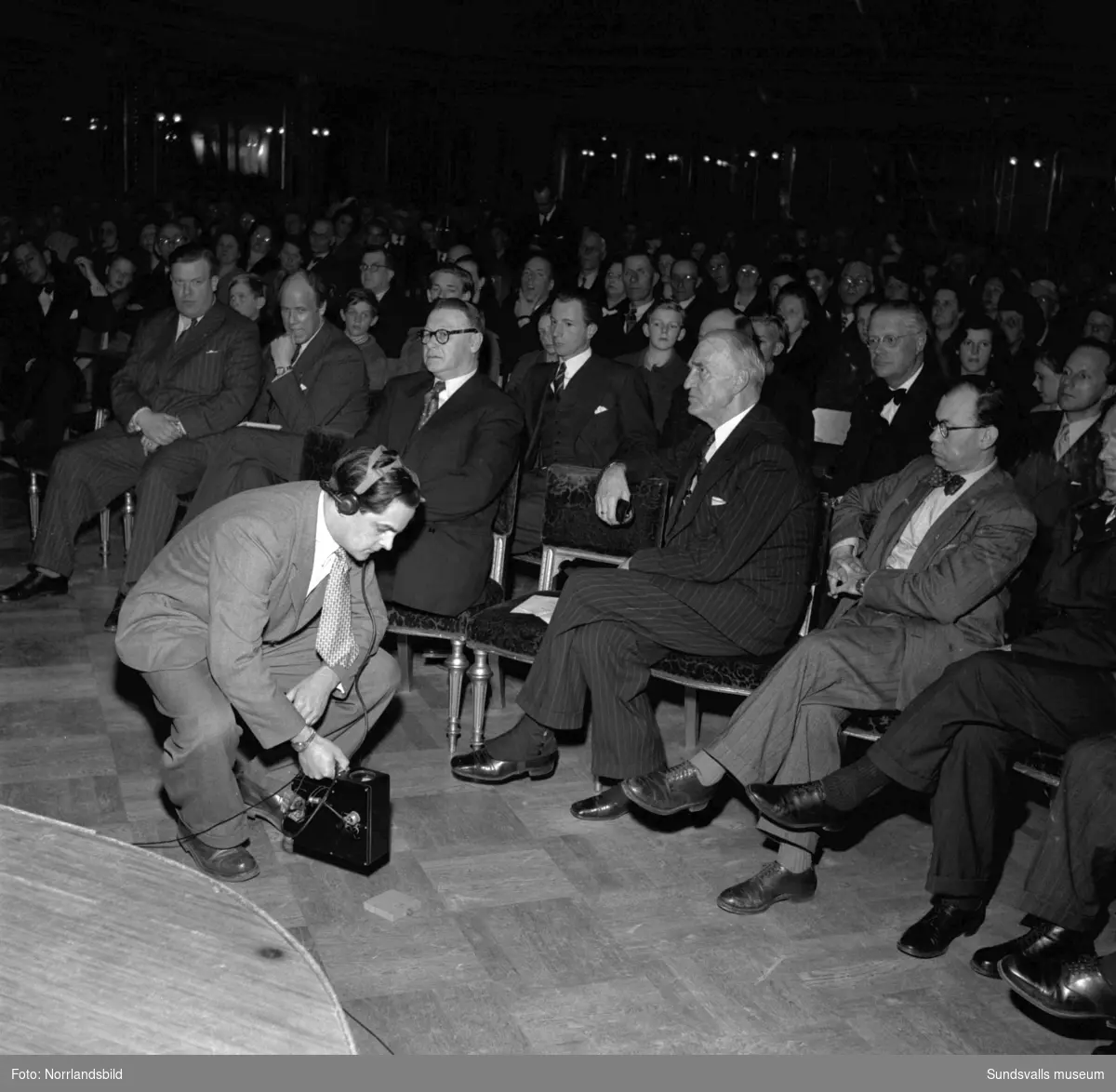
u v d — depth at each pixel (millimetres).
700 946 2949
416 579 3943
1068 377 4191
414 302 7664
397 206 16812
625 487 4016
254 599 2947
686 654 3584
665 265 10125
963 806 2973
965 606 3221
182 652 3064
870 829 3635
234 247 9906
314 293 5086
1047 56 16656
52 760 3740
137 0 15805
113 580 5512
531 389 5203
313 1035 1263
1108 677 3047
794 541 3535
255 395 5289
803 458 3738
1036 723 2951
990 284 9719
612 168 20125
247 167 18031
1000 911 3184
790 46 18328
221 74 17531
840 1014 2693
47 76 16094
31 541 5957
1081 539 3262
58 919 1435
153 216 14016
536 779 3852
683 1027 2609
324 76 18094
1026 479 4207
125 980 1328
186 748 3039
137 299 8148
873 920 3117
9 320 7273
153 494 4902
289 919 2961
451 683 3961
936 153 17969
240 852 3137
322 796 2982
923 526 3555
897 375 4566
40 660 4539
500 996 2686
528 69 19672
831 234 15625
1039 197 17109
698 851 3441
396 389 4395
